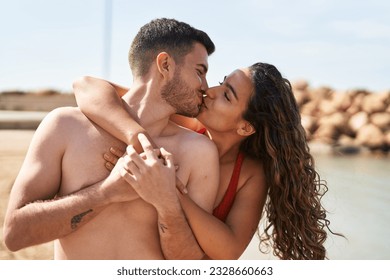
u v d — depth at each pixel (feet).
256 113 9.73
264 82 9.75
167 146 8.14
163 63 8.09
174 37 8.18
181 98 8.24
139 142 7.63
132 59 8.43
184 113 8.45
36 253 17.22
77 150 7.82
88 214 7.52
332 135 51.24
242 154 10.14
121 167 7.54
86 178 7.79
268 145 9.95
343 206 24.31
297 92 66.80
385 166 37.88
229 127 9.75
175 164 8.09
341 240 19.45
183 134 8.38
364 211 23.50
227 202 9.87
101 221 7.80
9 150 37.76
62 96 97.76
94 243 7.81
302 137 10.41
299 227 10.44
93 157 7.83
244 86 9.64
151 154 7.40
